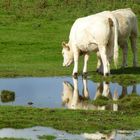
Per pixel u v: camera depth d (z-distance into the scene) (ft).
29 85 105.19
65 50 120.67
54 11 213.25
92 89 99.96
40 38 180.86
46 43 173.88
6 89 100.42
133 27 121.19
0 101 89.15
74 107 84.33
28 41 175.94
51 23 200.03
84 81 108.99
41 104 86.63
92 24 108.88
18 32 187.62
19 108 81.46
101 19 108.47
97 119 75.46
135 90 98.12
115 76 109.19
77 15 209.26
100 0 221.05
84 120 74.84
